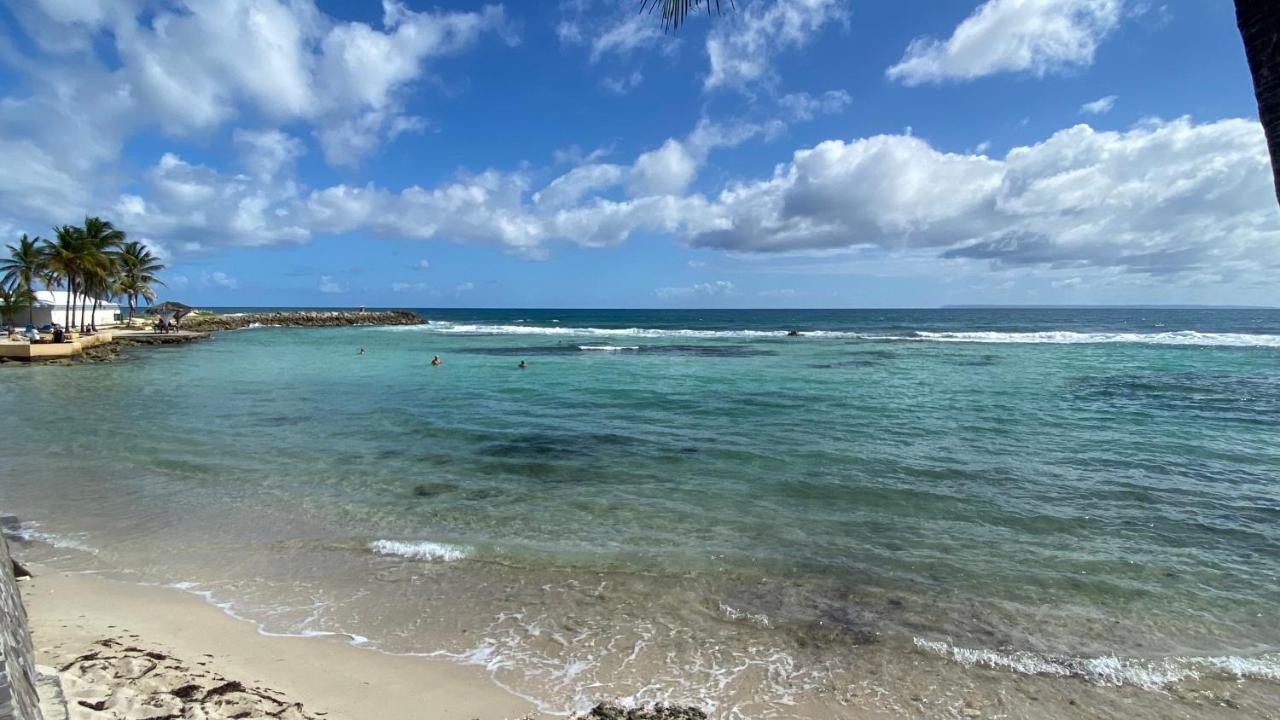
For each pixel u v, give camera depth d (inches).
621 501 384.2
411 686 192.9
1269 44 107.7
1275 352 1507.1
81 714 154.1
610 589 262.2
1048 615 241.9
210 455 506.0
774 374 1129.4
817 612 243.1
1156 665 208.7
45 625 226.5
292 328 3307.1
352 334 2687.0
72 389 937.5
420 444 549.0
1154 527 338.6
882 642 221.8
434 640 221.3
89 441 560.1
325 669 201.5
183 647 212.8
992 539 320.8
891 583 269.3
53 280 2080.5
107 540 317.1
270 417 687.1
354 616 238.5
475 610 243.4
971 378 1044.5
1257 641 223.8
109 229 2001.7
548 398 837.2
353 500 385.7
